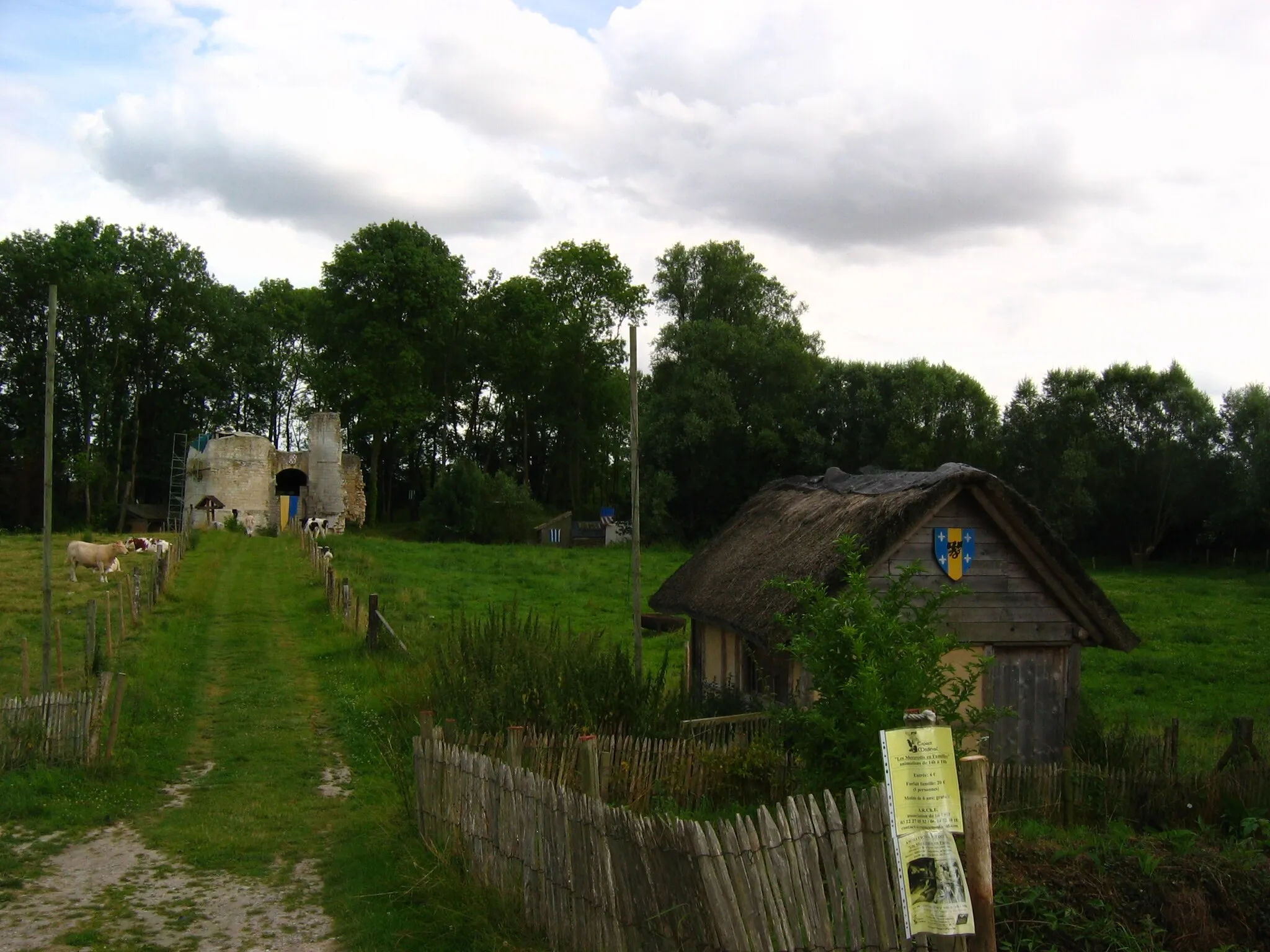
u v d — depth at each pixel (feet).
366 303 224.33
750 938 19.21
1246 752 44.04
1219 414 202.80
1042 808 40.52
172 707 55.11
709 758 37.81
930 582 48.47
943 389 189.16
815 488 59.26
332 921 27.78
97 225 221.25
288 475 232.32
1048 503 198.29
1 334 209.05
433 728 34.22
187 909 28.60
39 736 41.50
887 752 17.79
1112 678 82.69
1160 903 26.84
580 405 259.80
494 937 25.30
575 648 46.52
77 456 208.33
